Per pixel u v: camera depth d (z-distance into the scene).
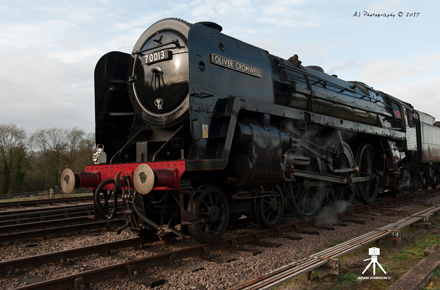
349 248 4.30
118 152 5.68
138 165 4.69
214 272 3.89
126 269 3.80
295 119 6.56
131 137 6.11
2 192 28.08
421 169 14.19
